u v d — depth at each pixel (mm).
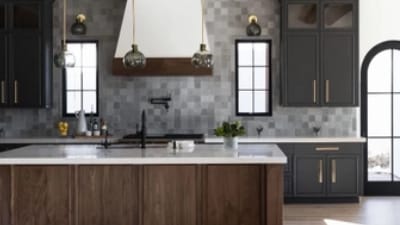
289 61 6297
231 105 6695
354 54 6258
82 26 6488
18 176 3643
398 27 6633
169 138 6102
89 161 3584
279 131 6699
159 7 6090
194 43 6164
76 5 6676
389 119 6668
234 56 6684
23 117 6711
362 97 6684
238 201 3674
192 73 6273
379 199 6387
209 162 3625
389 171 6672
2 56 6254
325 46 6262
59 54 4312
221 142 6055
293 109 6695
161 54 6176
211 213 3678
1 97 6258
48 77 6410
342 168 6055
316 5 6246
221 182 3674
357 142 6047
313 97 6289
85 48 6738
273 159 3594
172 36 6145
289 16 6289
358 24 6238
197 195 3678
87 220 3680
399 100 6672
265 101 6762
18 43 6254
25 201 3650
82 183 3664
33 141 6086
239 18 6680
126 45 6160
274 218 3613
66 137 6312
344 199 6133
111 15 6680
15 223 3652
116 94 6711
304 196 6070
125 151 4066
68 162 3586
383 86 6676
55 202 3660
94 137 6129
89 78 6789
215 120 6703
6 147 6078
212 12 6680
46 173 3648
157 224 3682
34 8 6270
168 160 3611
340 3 6223
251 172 3668
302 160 6062
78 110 6777
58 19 6672
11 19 6234
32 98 6266
